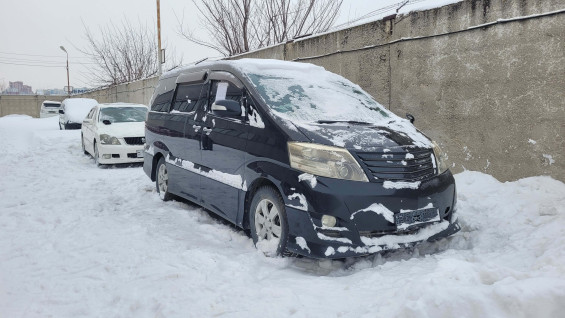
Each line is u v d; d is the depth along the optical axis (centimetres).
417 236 384
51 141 1483
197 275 354
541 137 541
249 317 281
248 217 448
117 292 337
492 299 235
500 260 369
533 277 266
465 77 628
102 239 468
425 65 687
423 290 261
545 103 534
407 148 402
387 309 264
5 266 400
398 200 376
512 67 566
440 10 657
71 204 638
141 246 440
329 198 362
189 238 470
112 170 982
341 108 471
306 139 389
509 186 551
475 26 607
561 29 512
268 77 488
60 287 352
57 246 450
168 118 632
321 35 915
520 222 455
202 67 580
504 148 585
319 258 360
